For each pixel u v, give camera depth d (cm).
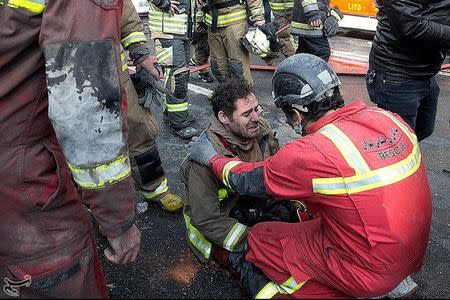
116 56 149
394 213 165
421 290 232
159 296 230
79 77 144
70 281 170
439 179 336
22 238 167
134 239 170
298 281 195
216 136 219
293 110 187
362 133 171
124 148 155
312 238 194
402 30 248
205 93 499
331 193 167
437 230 278
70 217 173
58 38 143
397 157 170
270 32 386
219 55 417
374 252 169
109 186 154
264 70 579
